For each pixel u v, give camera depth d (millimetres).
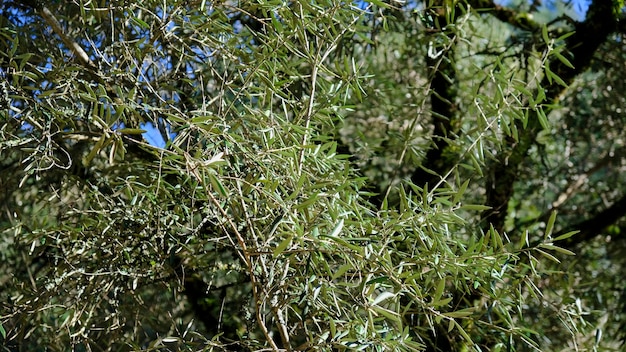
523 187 4562
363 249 1948
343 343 1951
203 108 2135
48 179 2939
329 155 2207
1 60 2232
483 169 3861
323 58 2266
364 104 3646
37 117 2178
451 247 2445
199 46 2510
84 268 2475
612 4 3984
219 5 2350
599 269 4488
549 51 2377
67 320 2521
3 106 2191
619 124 4559
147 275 2447
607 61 4324
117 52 2461
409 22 3605
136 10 2670
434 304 1934
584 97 4680
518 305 2232
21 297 2506
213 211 2166
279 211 1914
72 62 2443
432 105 3887
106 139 2074
